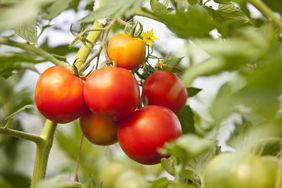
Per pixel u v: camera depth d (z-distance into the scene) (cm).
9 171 128
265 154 76
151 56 91
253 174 71
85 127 90
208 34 76
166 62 92
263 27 78
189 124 101
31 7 71
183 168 74
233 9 89
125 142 86
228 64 62
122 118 87
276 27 77
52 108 86
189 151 71
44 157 96
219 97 62
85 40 90
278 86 59
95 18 75
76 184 81
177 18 76
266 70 58
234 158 71
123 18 92
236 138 81
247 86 59
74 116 88
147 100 90
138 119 86
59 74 87
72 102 86
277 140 73
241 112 71
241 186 71
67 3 82
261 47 61
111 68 85
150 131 85
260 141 73
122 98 84
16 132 94
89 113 89
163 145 85
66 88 86
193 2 89
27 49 93
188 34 77
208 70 63
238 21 89
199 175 81
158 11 87
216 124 62
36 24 90
